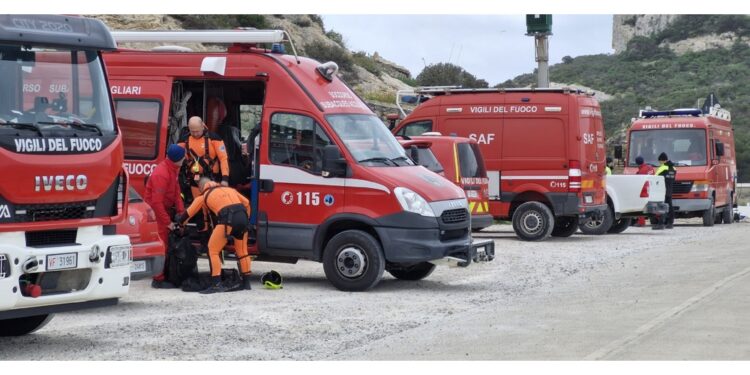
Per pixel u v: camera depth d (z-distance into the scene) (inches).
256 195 571.2
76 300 378.0
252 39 583.5
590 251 786.8
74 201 376.5
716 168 1224.2
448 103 907.4
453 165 782.5
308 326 434.3
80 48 390.3
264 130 572.1
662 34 4328.3
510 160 887.7
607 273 629.6
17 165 358.9
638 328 406.9
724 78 3535.9
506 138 888.3
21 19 374.3
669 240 911.0
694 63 3878.0
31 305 364.8
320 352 379.9
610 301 493.4
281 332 420.2
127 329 427.8
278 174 565.9
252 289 553.9
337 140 556.7
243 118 646.5
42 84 376.8
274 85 574.2
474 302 507.8
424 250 540.1
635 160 1219.9
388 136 588.4
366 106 597.6
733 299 481.1
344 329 427.8
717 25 4175.7
